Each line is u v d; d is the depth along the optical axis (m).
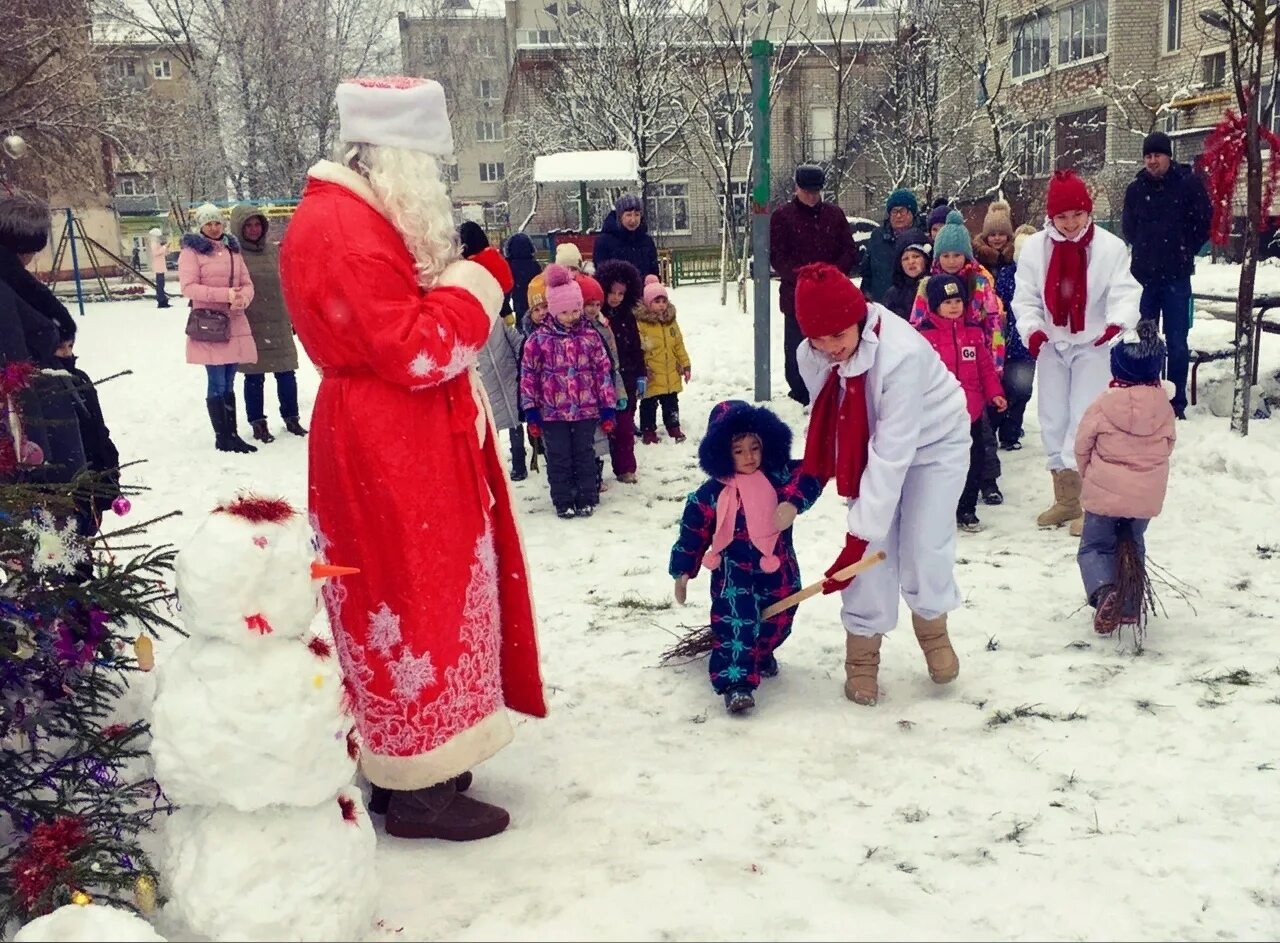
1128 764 3.64
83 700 3.09
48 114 24.22
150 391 13.12
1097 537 4.78
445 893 2.96
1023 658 4.61
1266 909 2.79
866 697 4.25
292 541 2.55
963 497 6.54
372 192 3.09
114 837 2.84
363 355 2.95
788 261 9.66
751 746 3.92
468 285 3.09
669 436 9.51
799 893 2.91
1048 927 2.73
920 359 3.99
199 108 40.88
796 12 28.34
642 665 4.75
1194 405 8.64
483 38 61.50
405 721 3.13
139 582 2.99
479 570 3.21
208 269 9.34
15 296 3.94
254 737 2.44
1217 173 8.24
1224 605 5.06
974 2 22.94
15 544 2.86
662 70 28.05
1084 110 31.06
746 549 4.25
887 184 29.58
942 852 3.14
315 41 42.44
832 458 4.18
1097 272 6.16
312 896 2.54
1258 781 3.47
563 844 3.24
